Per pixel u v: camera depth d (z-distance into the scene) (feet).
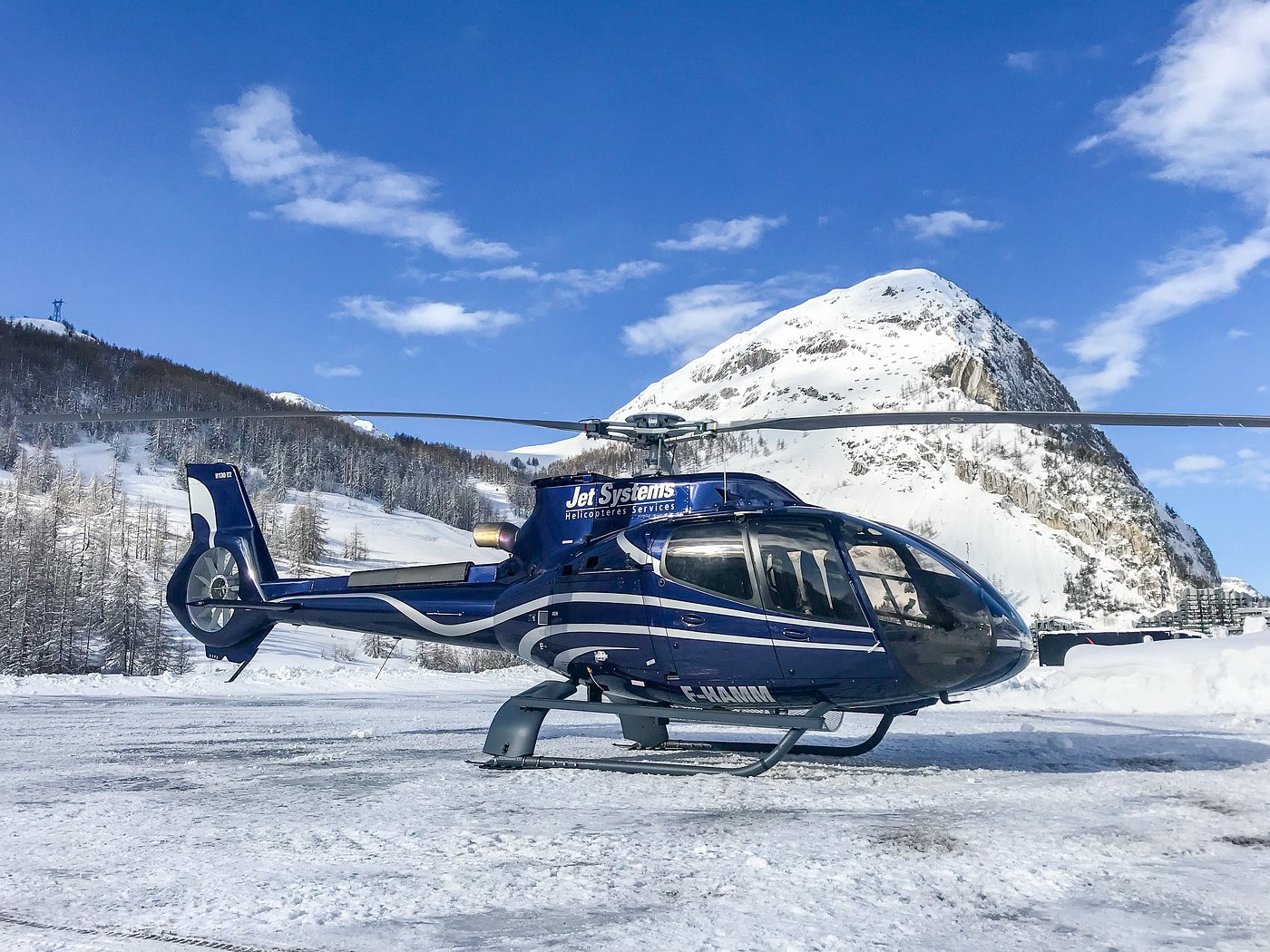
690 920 10.76
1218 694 50.31
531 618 27.14
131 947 10.04
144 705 54.13
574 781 22.49
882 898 11.69
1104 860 13.61
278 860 14.15
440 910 11.30
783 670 23.03
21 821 17.99
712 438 26.84
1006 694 55.11
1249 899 11.55
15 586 177.27
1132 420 21.24
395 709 52.31
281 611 34.81
